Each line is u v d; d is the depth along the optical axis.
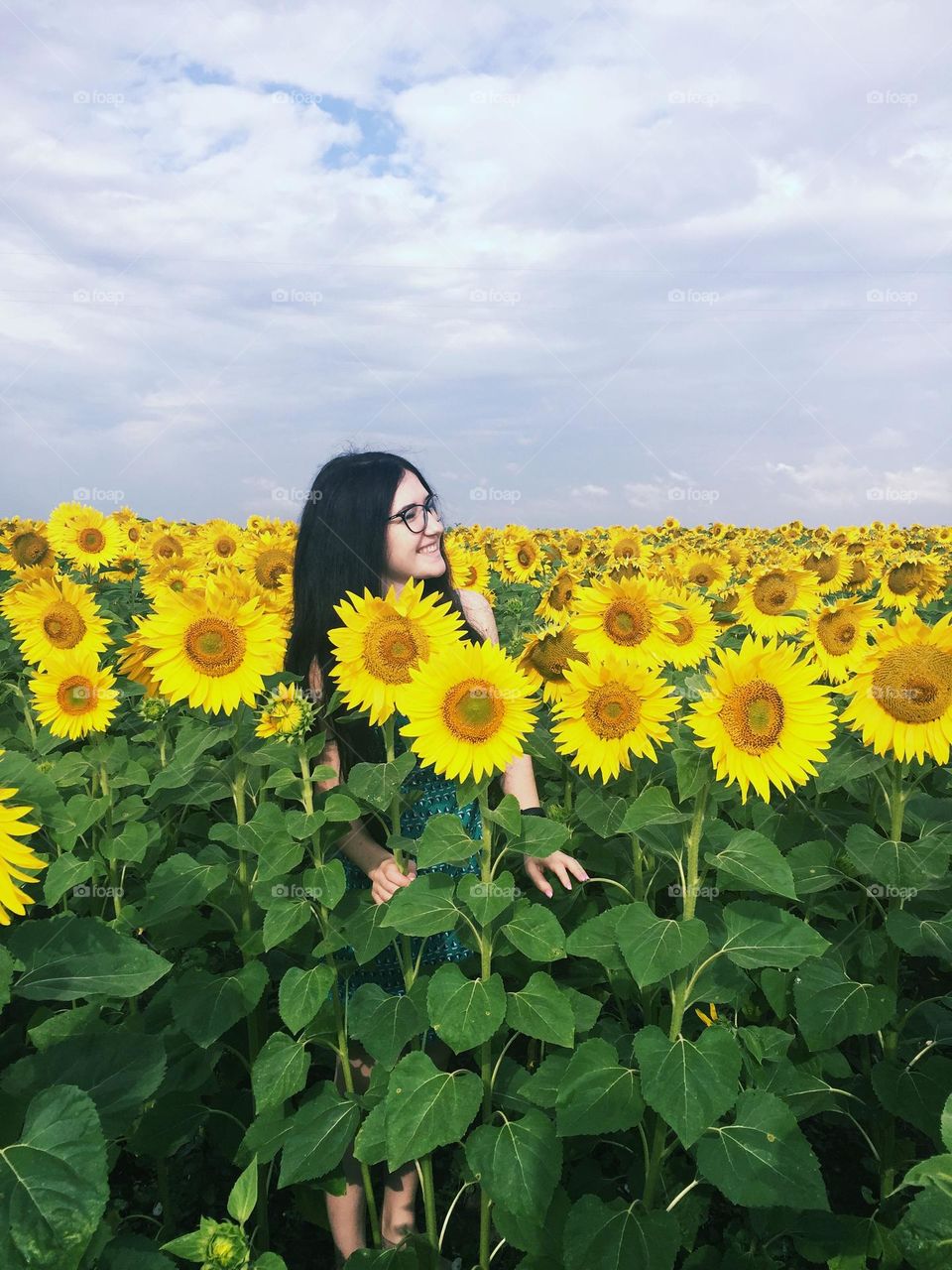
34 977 2.45
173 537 13.02
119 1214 4.28
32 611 6.16
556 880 4.64
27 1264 1.89
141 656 4.63
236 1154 3.90
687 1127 2.72
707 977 3.21
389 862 3.62
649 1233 2.95
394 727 3.72
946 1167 1.98
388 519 4.14
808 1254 3.63
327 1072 5.03
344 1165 3.77
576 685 3.71
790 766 3.04
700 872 3.47
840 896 4.18
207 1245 2.25
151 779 5.15
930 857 3.46
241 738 4.11
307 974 3.47
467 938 3.51
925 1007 4.15
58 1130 2.05
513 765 4.43
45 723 4.93
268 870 3.45
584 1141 4.07
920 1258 1.96
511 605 10.05
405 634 3.59
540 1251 3.19
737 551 12.78
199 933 4.17
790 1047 4.07
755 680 3.01
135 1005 4.36
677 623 5.62
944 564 12.12
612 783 4.64
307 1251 4.16
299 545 4.30
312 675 4.22
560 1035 3.00
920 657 3.55
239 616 4.01
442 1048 4.03
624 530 23.14
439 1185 4.43
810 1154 2.86
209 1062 3.98
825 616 6.43
